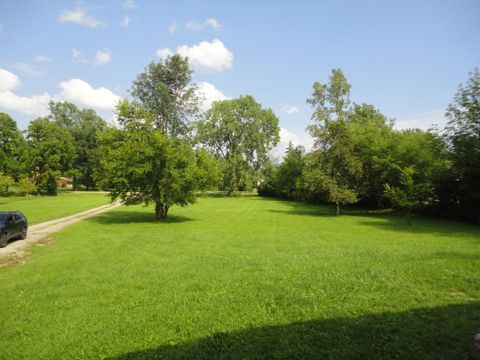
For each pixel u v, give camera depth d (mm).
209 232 21422
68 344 5750
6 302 7949
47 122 68438
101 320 6648
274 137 74812
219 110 71938
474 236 19672
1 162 59250
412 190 25875
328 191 34562
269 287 8234
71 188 97188
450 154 29500
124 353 5375
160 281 9188
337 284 8219
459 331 5602
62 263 12297
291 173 59844
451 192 30859
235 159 69000
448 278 8484
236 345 5473
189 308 7066
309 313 6570
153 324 6363
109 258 12922
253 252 13719
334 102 43688
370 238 18656
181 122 46469
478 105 27859
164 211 29906
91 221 27828
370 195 39250
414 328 5766
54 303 7750
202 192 29531
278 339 5590
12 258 14039
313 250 13984
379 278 8617
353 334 5652
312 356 5066
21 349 5688
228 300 7449
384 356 4961
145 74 46469
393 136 37250
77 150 77375
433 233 21172
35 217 30266
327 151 34875
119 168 26203
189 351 5359
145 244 16188
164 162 27172
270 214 35500
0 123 62125
